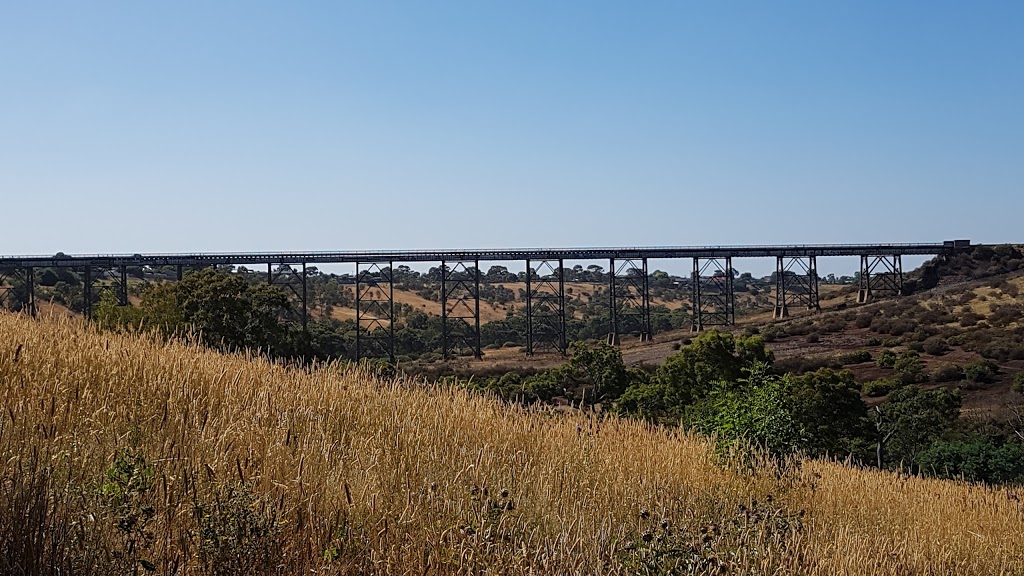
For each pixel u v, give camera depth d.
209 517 6.13
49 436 7.20
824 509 14.00
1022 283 79.06
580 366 42.84
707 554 8.29
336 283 103.50
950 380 54.09
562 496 10.16
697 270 77.00
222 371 11.85
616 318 73.12
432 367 57.31
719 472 14.72
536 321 85.44
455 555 7.10
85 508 6.14
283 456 8.26
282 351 39.53
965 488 20.59
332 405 11.70
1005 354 58.12
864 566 10.27
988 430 40.50
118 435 7.98
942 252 86.81
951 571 11.88
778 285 82.19
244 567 6.00
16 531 5.44
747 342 39.84
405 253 64.56
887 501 16.25
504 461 10.94
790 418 16.56
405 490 8.46
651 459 14.28
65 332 13.10
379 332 73.31
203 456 7.84
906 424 40.06
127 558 5.77
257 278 87.94
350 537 6.86
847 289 102.19
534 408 16.12
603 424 16.66
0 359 9.98
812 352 65.31
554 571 7.38
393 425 11.29
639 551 7.99
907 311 76.50
